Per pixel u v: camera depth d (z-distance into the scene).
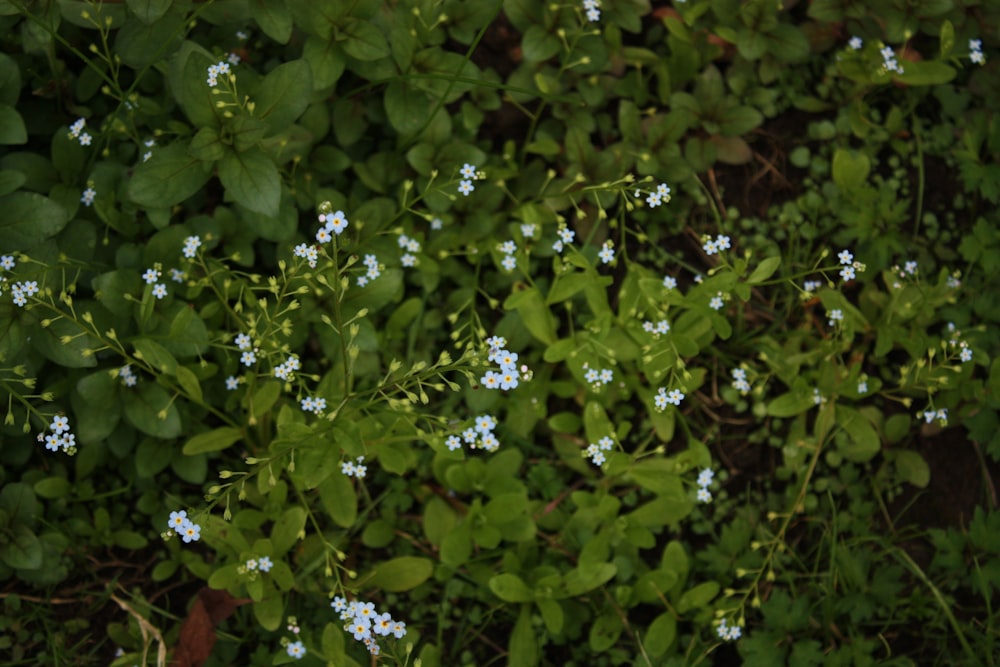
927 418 0.65
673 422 0.67
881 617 0.66
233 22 0.66
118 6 0.64
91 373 0.64
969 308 0.69
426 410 0.67
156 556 0.66
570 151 0.68
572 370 0.64
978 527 0.65
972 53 0.69
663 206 0.70
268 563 0.60
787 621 0.64
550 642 0.65
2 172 0.61
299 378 0.64
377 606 0.65
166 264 0.63
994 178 0.70
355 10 0.62
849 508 0.67
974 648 0.65
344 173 0.69
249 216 0.63
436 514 0.65
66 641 0.64
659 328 0.62
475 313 0.65
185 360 0.65
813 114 0.72
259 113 0.60
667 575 0.64
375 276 0.63
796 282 0.70
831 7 0.70
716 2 0.70
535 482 0.67
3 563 0.63
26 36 0.63
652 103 0.71
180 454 0.64
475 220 0.68
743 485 0.68
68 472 0.65
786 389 0.69
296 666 0.62
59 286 0.62
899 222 0.70
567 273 0.65
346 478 0.63
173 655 0.62
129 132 0.66
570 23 0.68
